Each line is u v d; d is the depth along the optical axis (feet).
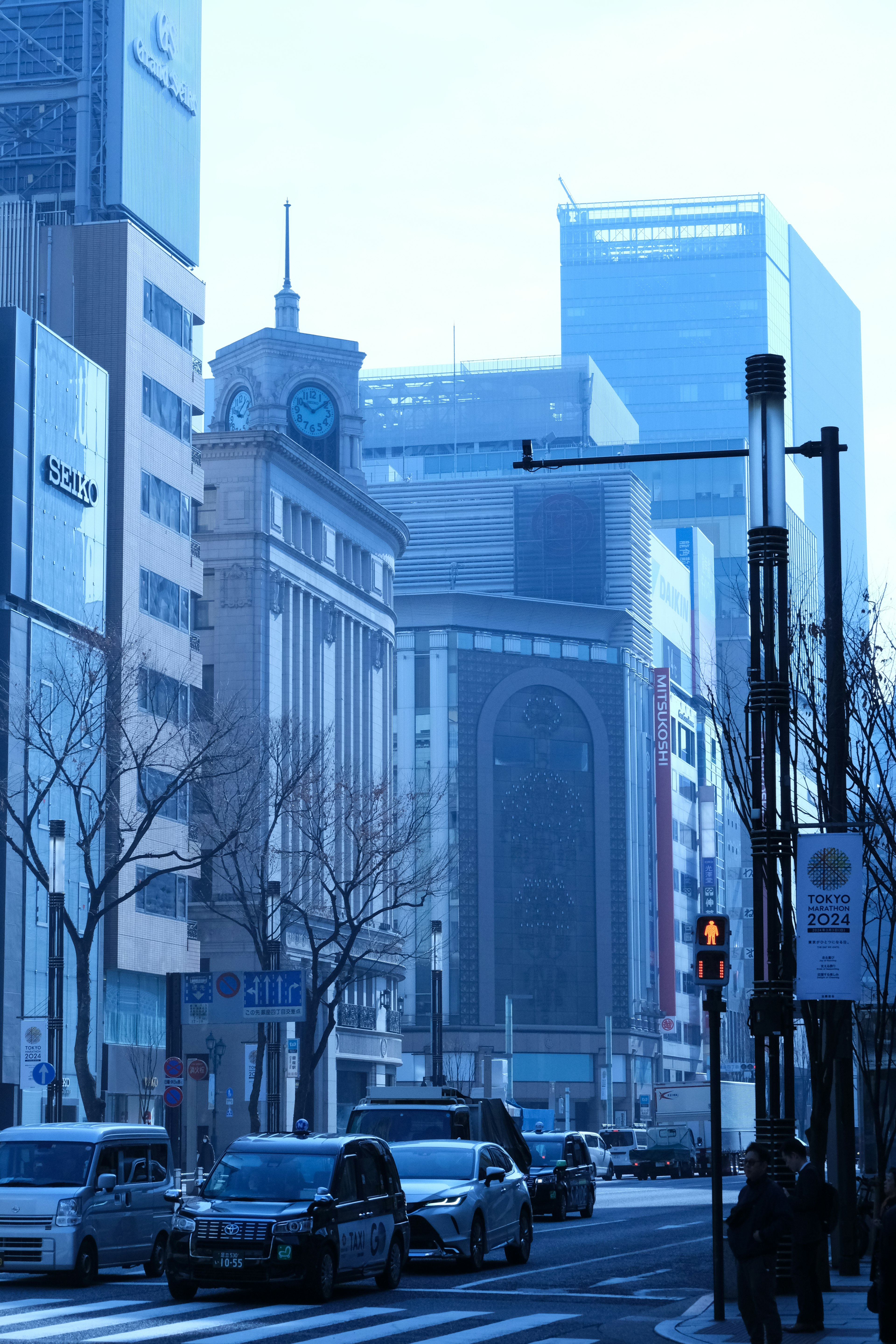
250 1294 82.48
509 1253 104.78
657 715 542.16
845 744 96.17
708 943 70.74
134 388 270.46
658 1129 313.73
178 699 239.30
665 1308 80.48
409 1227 90.99
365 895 354.95
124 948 253.24
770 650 79.25
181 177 304.71
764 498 79.46
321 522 347.15
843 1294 82.74
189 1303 78.43
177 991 201.36
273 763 272.72
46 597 232.53
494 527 559.79
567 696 508.53
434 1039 249.34
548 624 513.04
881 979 107.55
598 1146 288.51
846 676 103.09
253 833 271.08
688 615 610.24
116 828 247.09
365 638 372.38
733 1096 325.21
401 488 570.87
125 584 261.85
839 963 76.89
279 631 321.73
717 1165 72.08
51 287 270.67
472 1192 98.22
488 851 489.26
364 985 358.02
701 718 599.57
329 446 368.48
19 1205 86.12
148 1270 93.04
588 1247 120.67
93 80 289.74
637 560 546.67
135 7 291.99
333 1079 330.34
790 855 85.51
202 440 318.65
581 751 507.71
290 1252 77.77
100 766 245.04
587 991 494.59
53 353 239.30
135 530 266.77
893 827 100.89
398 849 255.50
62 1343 63.46
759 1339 57.93
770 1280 56.44
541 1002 488.02
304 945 317.01
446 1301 82.02
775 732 78.84
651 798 536.01
